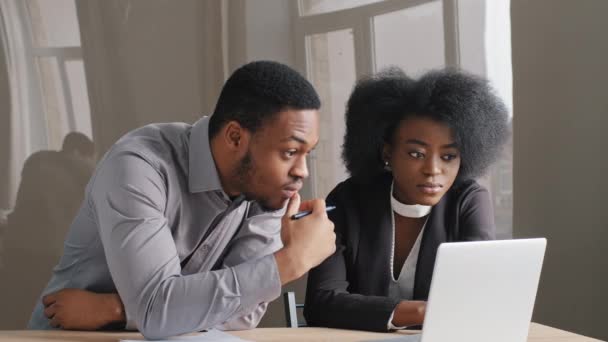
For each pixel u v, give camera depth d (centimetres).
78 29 382
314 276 240
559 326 343
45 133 378
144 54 388
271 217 228
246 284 186
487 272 166
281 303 395
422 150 242
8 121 373
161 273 187
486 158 256
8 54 373
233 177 205
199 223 216
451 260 160
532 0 350
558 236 344
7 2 374
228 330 209
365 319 217
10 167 373
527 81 354
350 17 400
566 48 339
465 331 167
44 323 226
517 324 175
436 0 386
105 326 207
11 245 373
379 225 252
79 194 381
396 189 254
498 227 373
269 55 399
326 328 217
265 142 196
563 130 341
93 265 218
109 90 384
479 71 379
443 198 255
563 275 342
